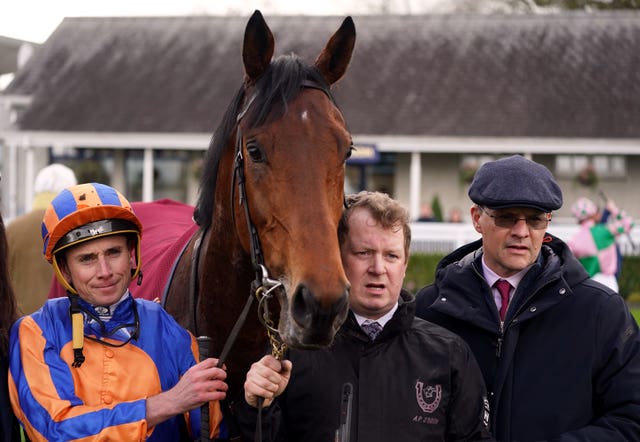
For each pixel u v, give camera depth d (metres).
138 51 18.17
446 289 2.52
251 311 2.25
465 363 2.26
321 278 1.76
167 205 4.07
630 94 16.12
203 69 17.56
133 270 2.17
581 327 2.36
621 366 2.32
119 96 16.92
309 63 2.10
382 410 2.18
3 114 18.38
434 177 16.53
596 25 17.70
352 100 16.11
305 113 1.95
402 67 16.95
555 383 2.33
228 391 2.42
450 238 12.86
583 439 2.21
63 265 2.03
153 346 2.06
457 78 16.61
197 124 16.16
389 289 2.20
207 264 2.34
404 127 15.55
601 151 15.40
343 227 2.22
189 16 19.17
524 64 16.86
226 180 2.20
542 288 2.37
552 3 23.31
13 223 4.36
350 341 2.25
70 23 19.09
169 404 1.89
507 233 2.36
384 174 16.67
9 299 2.08
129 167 17.34
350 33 2.15
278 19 18.52
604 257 7.20
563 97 16.06
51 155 17.45
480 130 15.45
